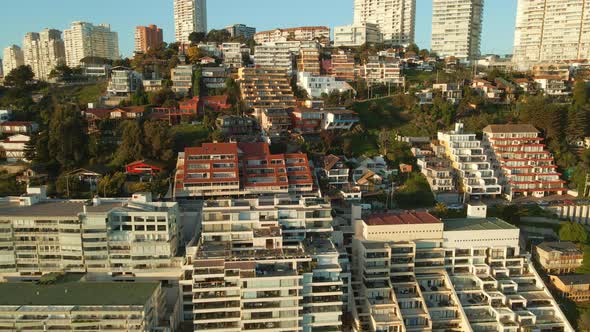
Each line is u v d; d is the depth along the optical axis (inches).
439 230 5073.8
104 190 5999.0
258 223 4672.7
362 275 4845.0
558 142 7785.4
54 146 6811.0
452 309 4768.7
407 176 7194.9
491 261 5162.4
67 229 4608.8
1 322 3821.4
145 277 4709.6
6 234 4611.2
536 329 4675.2
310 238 4773.6
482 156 7194.9
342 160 7391.7
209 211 4694.9
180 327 4402.1
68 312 3804.1
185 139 7652.6
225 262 4057.6
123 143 7003.0
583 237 5826.8
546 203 6688.0
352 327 4628.4
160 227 4660.4
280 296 4028.1
